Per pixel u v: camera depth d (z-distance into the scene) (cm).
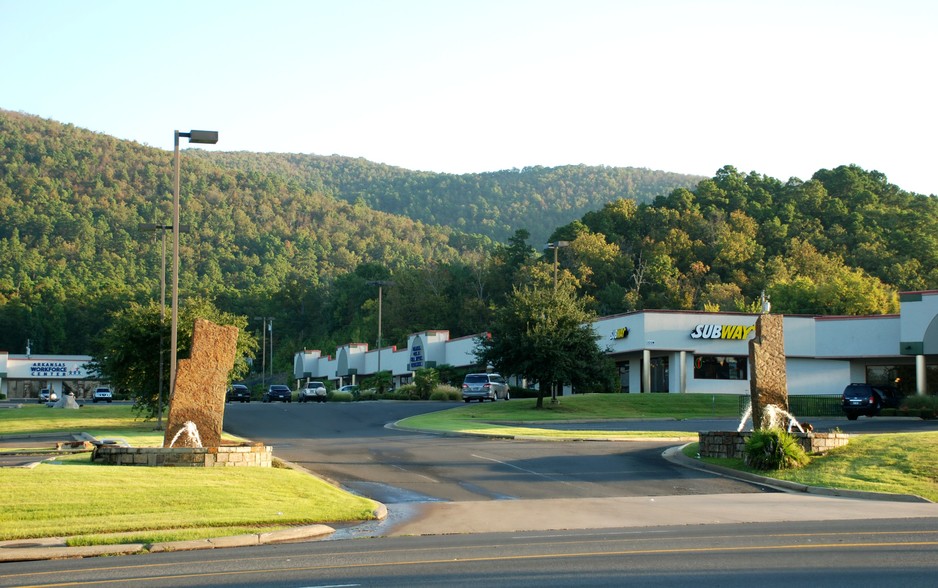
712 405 4844
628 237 11894
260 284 17350
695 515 1728
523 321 4816
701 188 12375
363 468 2450
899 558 1176
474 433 3397
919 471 2133
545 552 1285
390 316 12594
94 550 1359
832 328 5691
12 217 17938
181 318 4081
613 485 2197
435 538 1483
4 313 13412
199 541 1424
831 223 11631
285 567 1194
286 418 4503
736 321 5838
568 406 4803
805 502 1916
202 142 3234
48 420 4328
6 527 1464
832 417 4584
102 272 16475
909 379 5616
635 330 5878
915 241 10650
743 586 1018
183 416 2311
